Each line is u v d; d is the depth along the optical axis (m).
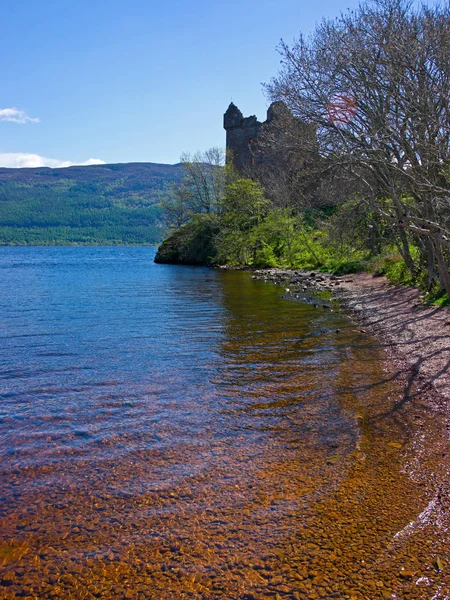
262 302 19.47
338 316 15.66
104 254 113.38
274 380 8.62
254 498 4.74
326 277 29.23
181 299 20.91
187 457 5.65
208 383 8.50
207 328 13.78
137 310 17.62
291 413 7.01
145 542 4.11
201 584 3.62
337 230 26.62
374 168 14.84
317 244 39.28
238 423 6.66
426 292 16.80
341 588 3.54
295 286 25.88
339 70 13.89
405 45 11.87
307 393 7.89
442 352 9.89
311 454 5.68
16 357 10.48
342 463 5.42
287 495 4.79
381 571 3.70
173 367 9.58
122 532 4.25
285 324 14.29
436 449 5.72
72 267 52.72
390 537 4.09
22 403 7.57
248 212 47.69
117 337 12.64
